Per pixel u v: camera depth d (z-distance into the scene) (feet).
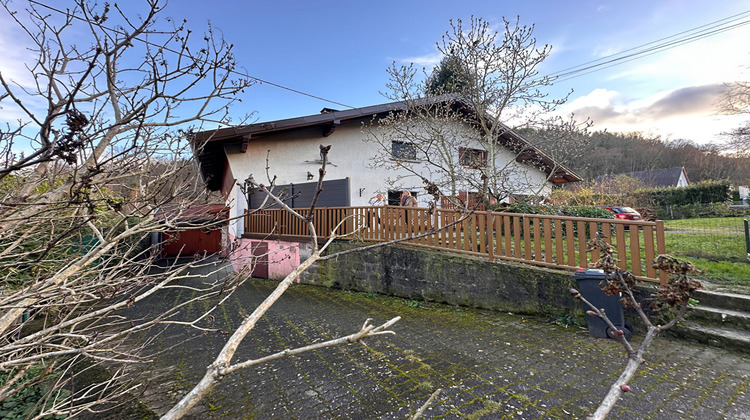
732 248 21.09
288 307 18.03
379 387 8.90
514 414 7.45
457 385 8.82
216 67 5.66
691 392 8.13
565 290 13.41
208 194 8.07
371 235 20.75
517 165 34.19
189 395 2.72
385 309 16.99
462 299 16.47
